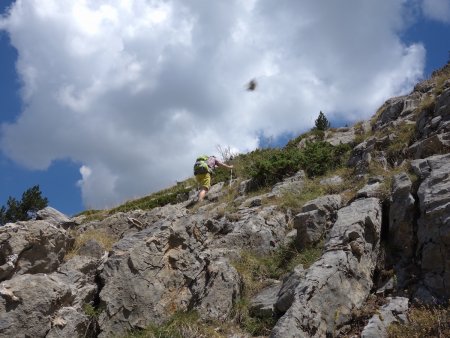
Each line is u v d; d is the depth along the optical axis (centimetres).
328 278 719
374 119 1753
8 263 716
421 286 722
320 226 923
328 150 1454
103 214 1875
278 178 1441
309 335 659
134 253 796
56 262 779
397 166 1115
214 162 1516
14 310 664
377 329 650
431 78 1662
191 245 861
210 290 798
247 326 746
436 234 743
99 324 732
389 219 848
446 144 997
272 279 866
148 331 727
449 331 608
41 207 2575
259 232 987
